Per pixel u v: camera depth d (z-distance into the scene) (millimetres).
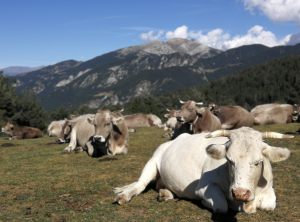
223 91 177125
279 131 14992
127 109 69375
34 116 39625
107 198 5809
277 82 181875
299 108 21078
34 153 12672
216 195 4520
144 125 24703
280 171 7340
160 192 5543
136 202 5508
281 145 10883
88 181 7207
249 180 3916
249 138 4191
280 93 166500
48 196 6109
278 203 5207
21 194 6273
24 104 40125
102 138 10422
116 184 6867
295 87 63094
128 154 11203
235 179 3941
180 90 183750
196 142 5562
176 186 5535
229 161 4121
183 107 13320
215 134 4391
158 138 15523
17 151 13734
